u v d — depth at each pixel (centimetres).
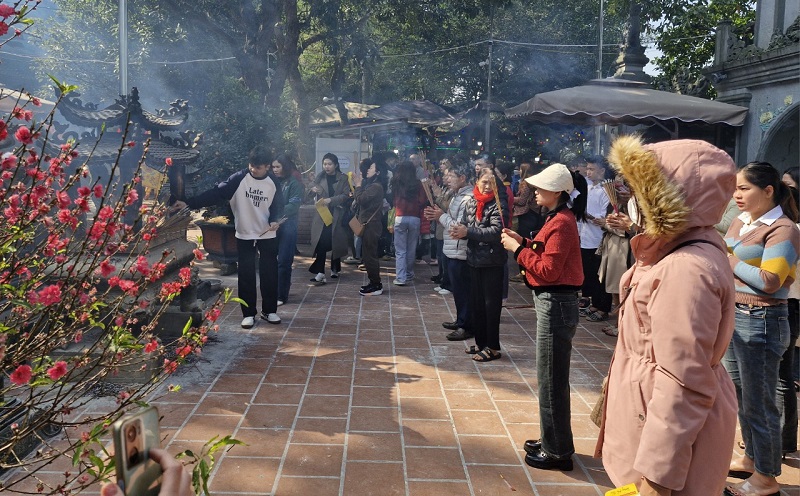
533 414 474
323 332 678
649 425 196
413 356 604
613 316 777
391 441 424
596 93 923
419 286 938
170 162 311
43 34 2206
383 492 361
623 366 219
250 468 383
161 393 490
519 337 679
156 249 539
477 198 579
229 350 606
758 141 961
